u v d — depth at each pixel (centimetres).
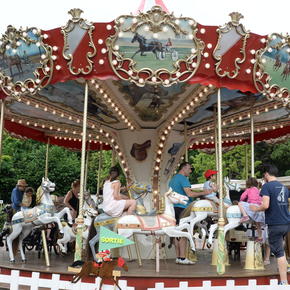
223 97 1219
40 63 1056
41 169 2945
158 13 1023
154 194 1291
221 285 969
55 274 958
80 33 1034
